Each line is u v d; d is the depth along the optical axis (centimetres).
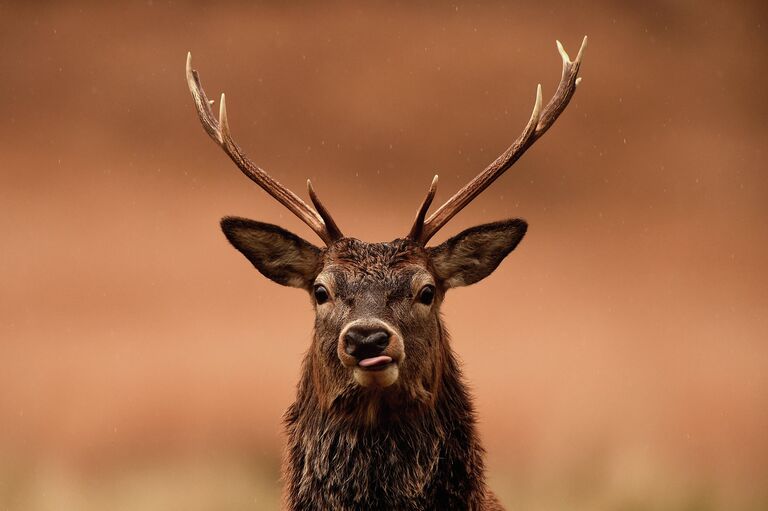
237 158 1470
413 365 1270
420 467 1286
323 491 1302
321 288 1306
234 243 1388
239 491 2286
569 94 1500
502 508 1440
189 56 1551
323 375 1297
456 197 1430
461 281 1377
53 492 2298
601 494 2359
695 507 2348
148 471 2452
